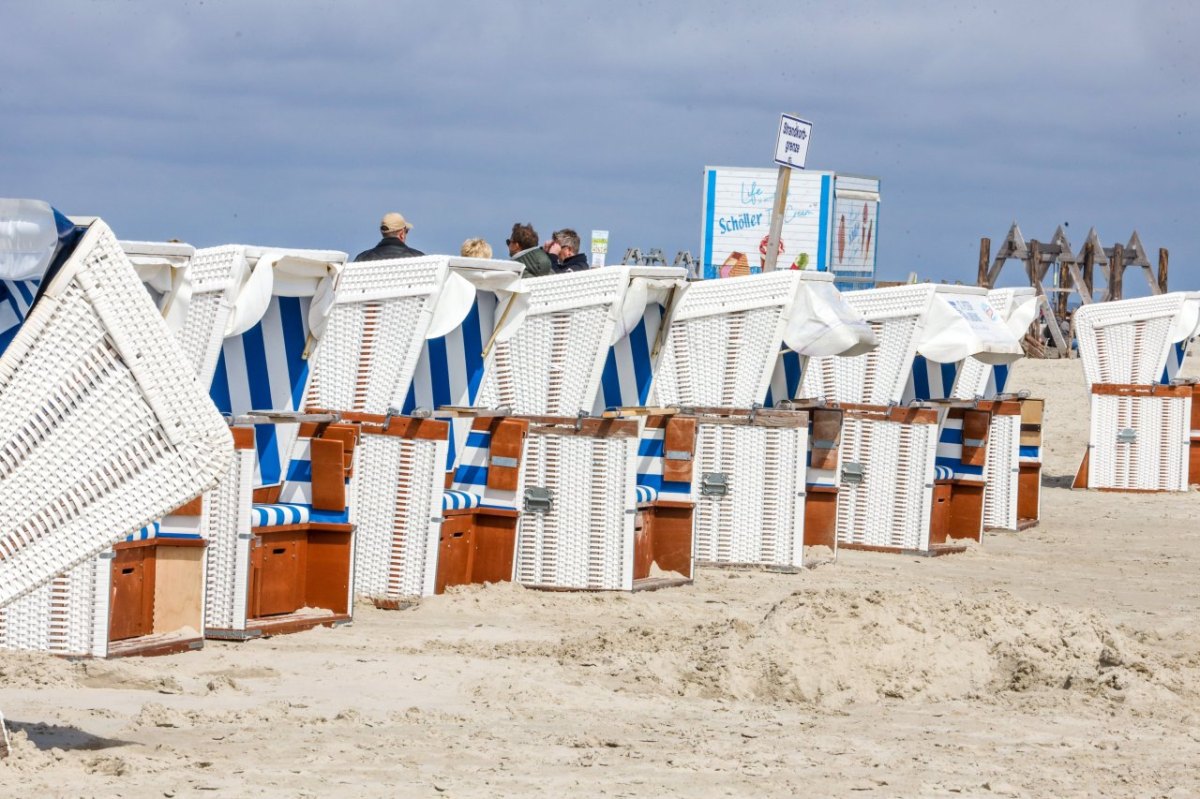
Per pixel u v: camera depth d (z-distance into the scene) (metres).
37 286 11.18
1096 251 81.88
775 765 12.22
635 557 22.36
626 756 12.30
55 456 10.80
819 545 25.86
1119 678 15.87
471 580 21.50
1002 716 14.69
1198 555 28.86
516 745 12.51
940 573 25.28
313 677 15.00
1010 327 36.09
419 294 20.36
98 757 11.36
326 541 18.17
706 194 65.56
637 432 21.73
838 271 68.00
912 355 28.25
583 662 16.17
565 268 29.78
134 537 15.84
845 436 27.98
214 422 10.85
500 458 21.45
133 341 10.77
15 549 10.80
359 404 20.48
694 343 25.19
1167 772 12.51
